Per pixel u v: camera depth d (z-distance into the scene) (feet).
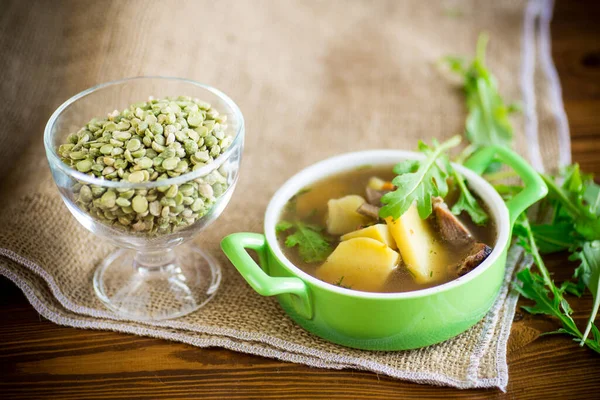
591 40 2.92
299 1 2.91
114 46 2.41
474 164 2.17
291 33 2.80
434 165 2.04
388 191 2.10
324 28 2.89
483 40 2.90
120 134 1.91
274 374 1.94
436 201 2.05
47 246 2.10
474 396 1.88
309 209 2.11
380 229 1.97
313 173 2.16
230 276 2.15
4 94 2.43
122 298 2.09
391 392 1.90
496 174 2.33
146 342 2.01
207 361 1.97
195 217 1.91
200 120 1.96
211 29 2.60
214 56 2.56
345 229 2.05
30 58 2.48
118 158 1.89
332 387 1.91
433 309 1.89
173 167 1.87
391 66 2.79
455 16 3.03
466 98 2.69
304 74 2.72
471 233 2.03
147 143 1.90
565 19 3.04
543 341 1.99
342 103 2.65
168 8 2.53
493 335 1.98
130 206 1.86
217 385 1.92
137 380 1.93
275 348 1.98
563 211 2.21
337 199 2.11
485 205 2.08
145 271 2.14
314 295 1.91
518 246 2.17
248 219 2.28
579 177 2.19
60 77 2.44
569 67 2.82
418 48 2.87
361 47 2.85
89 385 1.92
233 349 1.98
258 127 2.52
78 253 2.14
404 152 2.19
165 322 2.03
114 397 1.90
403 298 1.86
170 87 2.11
